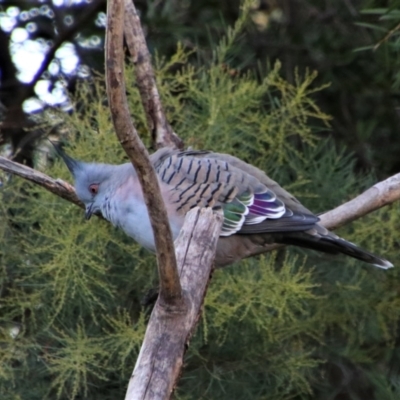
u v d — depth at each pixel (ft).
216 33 44.19
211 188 30.42
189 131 35.68
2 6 46.70
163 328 22.39
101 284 32.68
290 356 34.81
